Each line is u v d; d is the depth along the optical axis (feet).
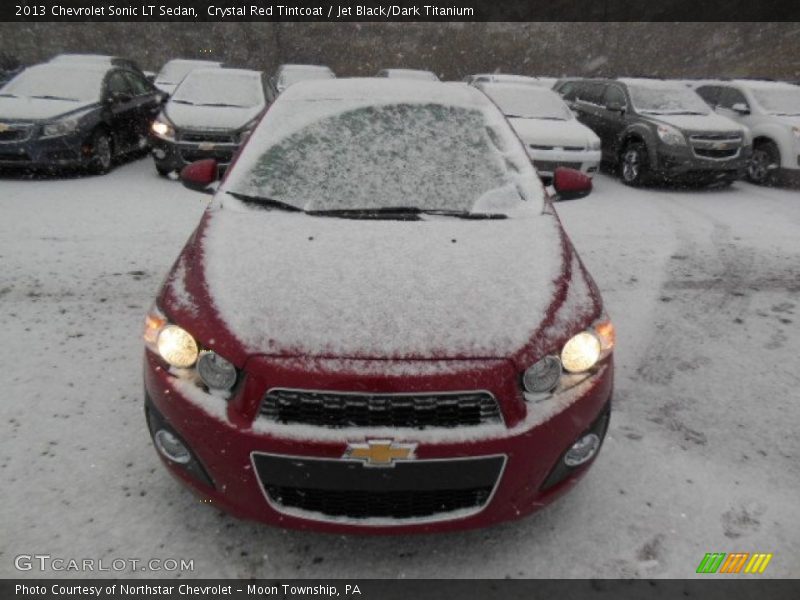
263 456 5.97
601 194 26.04
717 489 8.05
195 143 23.82
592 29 97.19
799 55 74.02
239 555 6.88
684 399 10.21
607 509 7.65
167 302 6.85
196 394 6.24
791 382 10.89
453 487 6.07
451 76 87.04
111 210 20.07
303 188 8.91
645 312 13.73
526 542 7.15
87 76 26.91
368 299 6.59
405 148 9.57
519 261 7.48
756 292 15.10
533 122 26.17
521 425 6.07
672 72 83.46
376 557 6.93
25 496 7.48
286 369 5.89
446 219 8.47
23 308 12.66
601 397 6.66
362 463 5.85
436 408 5.92
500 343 6.18
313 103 10.36
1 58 51.11
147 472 8.00
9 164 23.26
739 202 25.38
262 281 6.86
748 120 30.37
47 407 9.29
